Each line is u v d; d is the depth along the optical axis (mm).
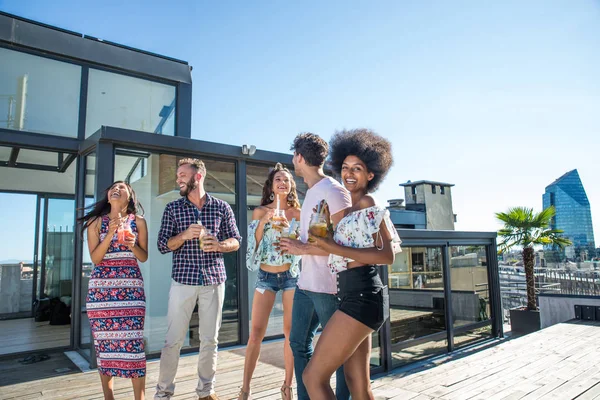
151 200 4062
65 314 5691
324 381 1416
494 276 6355
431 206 15500
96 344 2178
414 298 5027
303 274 1882
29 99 4332
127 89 5102
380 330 4438
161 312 4016
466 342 5738
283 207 2607
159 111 5340
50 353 4059
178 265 2428
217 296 2496
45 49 4430
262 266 2527
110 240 2197
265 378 3121
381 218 1425
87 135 4676
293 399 2590
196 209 2568
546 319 7148
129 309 2182
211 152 4410
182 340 2379
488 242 6312
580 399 2539
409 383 2904
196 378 3141
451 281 5637
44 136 4270
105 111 4871
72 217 6727
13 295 6328
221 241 2568
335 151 1733
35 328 5387
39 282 6480
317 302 1798
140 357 2162
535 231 9016
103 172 3662
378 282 1486
